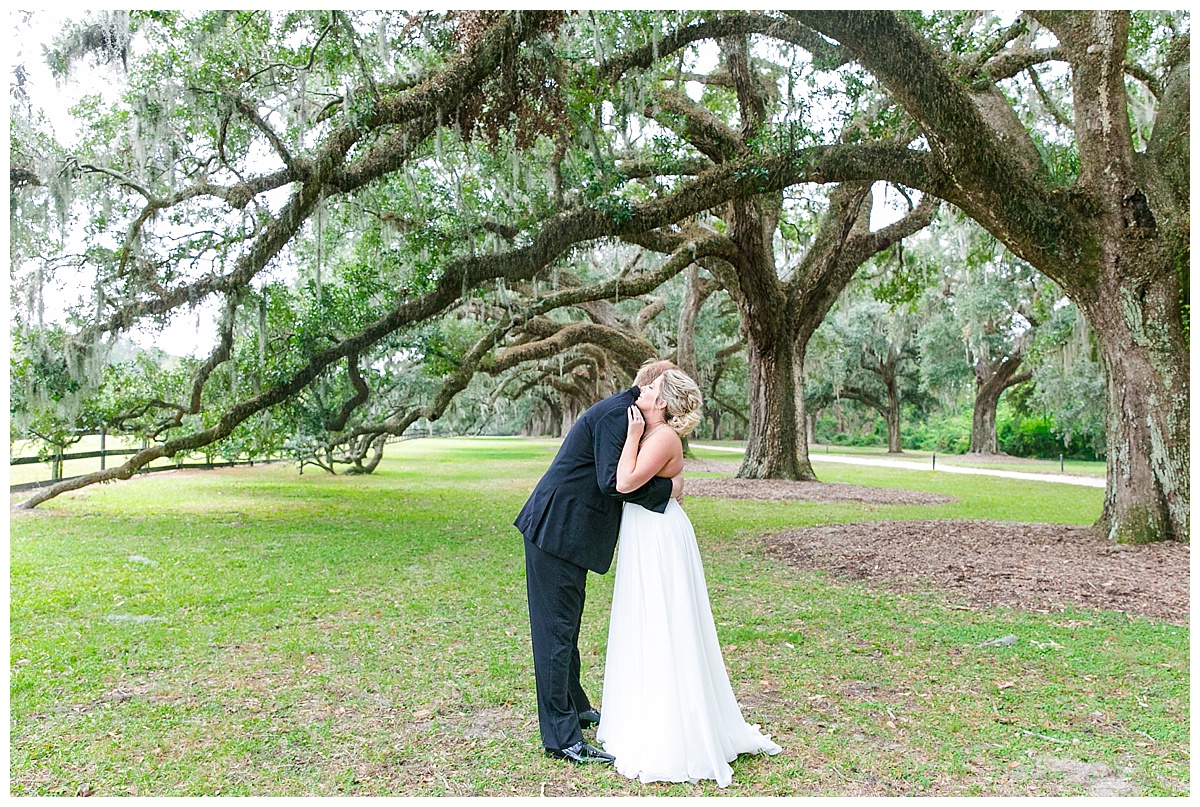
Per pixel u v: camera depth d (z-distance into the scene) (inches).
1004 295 1157.7
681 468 134.6
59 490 470.3
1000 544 331.0
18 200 348.8
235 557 319.6
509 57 344.8
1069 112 576.1
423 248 460.8
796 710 149.1
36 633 201.6
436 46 371.2
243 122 375.9
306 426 557.6
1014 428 1648.6
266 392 463.5
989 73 454.6
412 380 774.5
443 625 212.7
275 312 466.9
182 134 374.6
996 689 161.2
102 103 395.2
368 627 210.1
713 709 124.8
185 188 367.9
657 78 486.6
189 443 458.3
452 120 371.2
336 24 344.8
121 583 264.1
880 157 365.1
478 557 323.3
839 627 211.5
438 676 168.7
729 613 227.9
